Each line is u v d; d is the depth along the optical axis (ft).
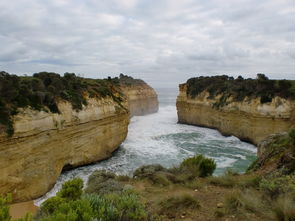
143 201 20.42
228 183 24.62
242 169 60.75
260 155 36.86
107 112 73.46
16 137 39.32
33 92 47.65
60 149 52.24
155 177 31.37
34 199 42.57
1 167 36.68
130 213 14.29
